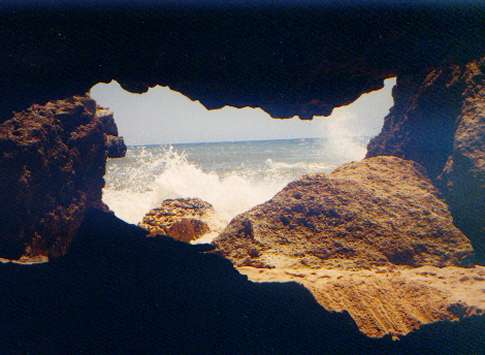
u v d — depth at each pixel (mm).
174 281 6543
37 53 5152
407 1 4723
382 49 5285
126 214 17375
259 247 8477
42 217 8961
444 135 8273
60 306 5629
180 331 5156
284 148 81562
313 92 5785
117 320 5336
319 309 5902
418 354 4941
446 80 7977
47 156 9062
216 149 89312
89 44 5207
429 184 8961
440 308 5816
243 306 5840
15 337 4879
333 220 8633
